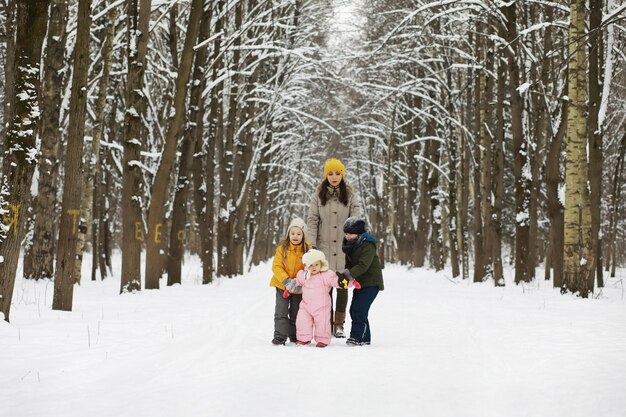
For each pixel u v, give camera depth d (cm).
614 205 2661
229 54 2488
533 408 478
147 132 2530
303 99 3291
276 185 4497
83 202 1922
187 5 2247
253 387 545
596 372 598
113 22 1861
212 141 2277
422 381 573
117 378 587
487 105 2316
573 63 1479
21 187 893
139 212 1593
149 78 2541
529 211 2242
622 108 2688
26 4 888
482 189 2319
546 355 700
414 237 4269
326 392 529
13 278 903
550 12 1952
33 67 895
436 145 3512
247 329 977
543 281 2295
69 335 827
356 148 4981
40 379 576
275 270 842
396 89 2797
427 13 2688
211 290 1792
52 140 1823
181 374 605
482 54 2400
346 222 850
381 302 1444
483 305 1338
